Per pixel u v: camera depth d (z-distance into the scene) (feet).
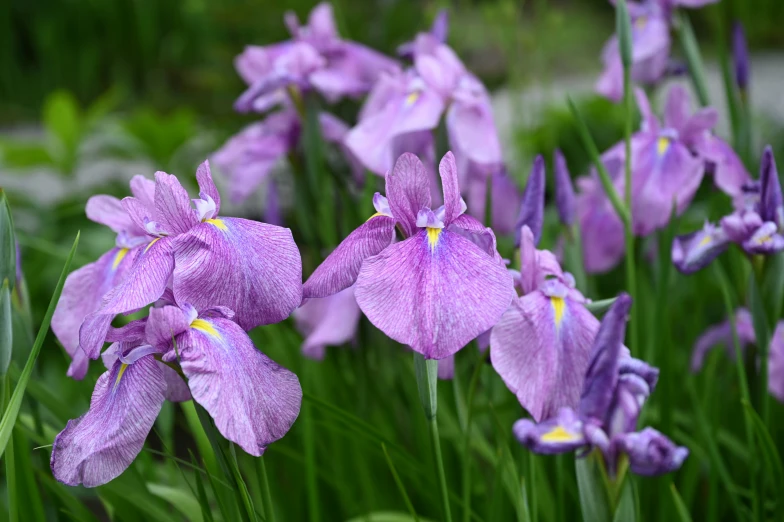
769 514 3.40
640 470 2.44
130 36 14.38
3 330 2.60
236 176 3.96
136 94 13.41
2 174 8.71
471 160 3.48
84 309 2.75
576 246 3.18
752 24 14.52
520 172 5.80
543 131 5.76
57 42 14.57
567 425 2.49
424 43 3.60
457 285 2.39
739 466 3.59
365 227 2.51
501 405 3.10
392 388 3.64
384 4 6.53
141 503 2.86
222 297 2.40
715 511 3.26
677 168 3.30
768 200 2.95
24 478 2.90
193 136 6.58
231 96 7.89
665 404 3.26
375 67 4.14
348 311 3.31
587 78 9.79
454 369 2.81
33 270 5.25
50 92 14.25
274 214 4.12
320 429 3.61
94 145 7.76
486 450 3.16
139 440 2.36
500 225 3.75
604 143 6.85
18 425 2.85
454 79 3.39
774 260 2.95
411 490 3.54
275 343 3.52
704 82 3.82
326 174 3.84
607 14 12.61
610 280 5.01
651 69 4.00
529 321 2.58
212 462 2.88
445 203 2.50
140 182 2.64
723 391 3.67
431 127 3.29
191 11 10.89
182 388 2.54
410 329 2.36
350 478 3.61
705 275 4.06
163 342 2.38
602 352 2.48
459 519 3.25
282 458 3.64
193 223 2.46
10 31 14.48
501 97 9.23
